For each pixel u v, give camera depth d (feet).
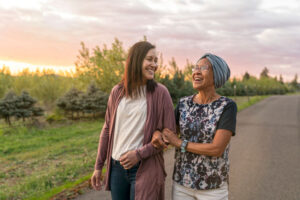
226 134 5.27
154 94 5.95
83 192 12.63
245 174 16.56
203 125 5.59
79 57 57.72
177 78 83.20
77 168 17.37
